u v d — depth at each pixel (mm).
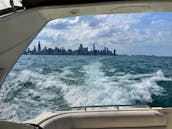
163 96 12609
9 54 1890
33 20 1998
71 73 14539
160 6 2119
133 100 12414
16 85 12719
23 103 11352
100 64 16484
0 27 1753
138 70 15859
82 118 3090
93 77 14414
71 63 16516
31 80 13477
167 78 14062
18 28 1881
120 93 12695
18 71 13867
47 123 2697
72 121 3068
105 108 3369
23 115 10602
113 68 16219
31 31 2010
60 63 16328
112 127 3088
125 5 2062
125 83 13641
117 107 3322
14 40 1878
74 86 13227
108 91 12836
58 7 2006
